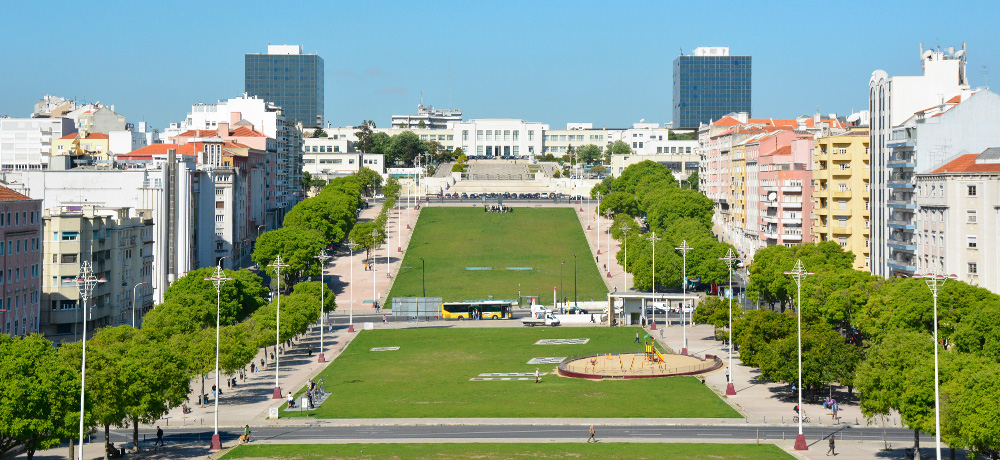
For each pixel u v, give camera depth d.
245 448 150.62
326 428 166.12
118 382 142.25
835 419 168.25
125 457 145.50
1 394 126.69
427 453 145.25
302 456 144.12
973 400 122.25
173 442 157.00
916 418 132.50
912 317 175.62
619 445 150.00
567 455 143.00
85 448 154.00
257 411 181.75
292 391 199.50
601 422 168.00
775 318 193.25
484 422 168.62
